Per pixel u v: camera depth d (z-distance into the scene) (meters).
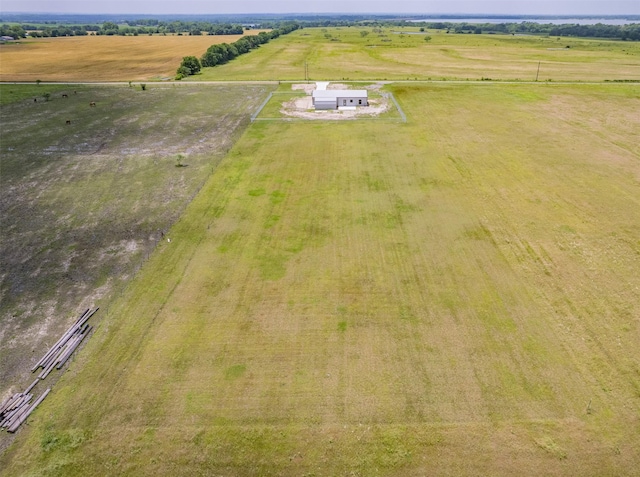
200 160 40.41
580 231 28.36
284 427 16.42
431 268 24.88
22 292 22.94
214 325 20.95
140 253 26.38
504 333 20.33
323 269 24.86
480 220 29.75
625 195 32.97
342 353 19.45
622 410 16.72
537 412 16.73
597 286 23.28
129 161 40.28
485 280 23.86
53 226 29.23
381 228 28.88
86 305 22.08
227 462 15.33
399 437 16.02
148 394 17.61
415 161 39.53
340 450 15.66
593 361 18.80
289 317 21.45
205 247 26.92
